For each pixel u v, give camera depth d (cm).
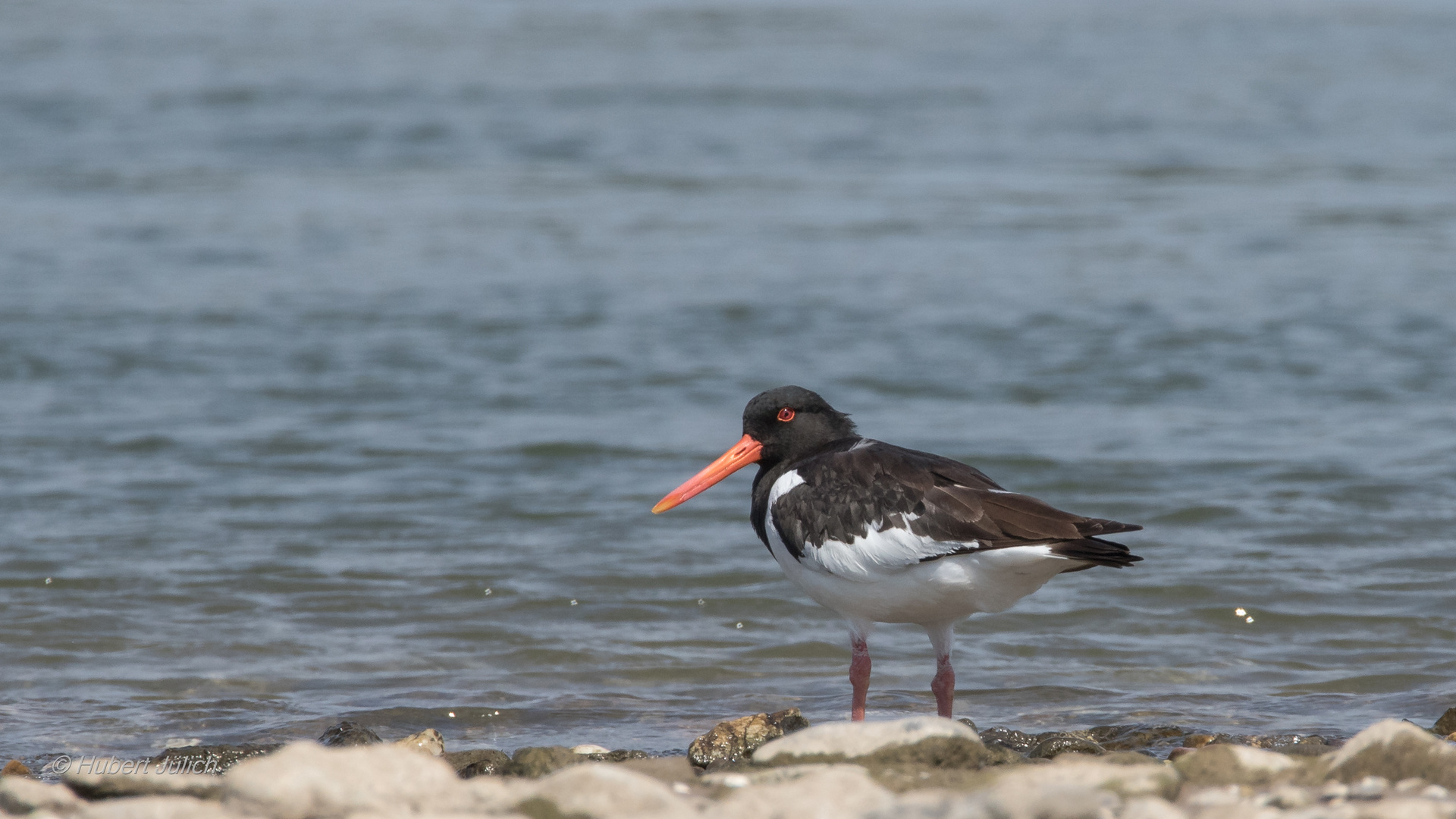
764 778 652
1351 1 9800
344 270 2578
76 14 7650
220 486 1475
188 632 1080
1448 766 628
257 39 6662
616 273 2573
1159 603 1143
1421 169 3688
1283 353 2031
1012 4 9594
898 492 775
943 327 2191
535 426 1714
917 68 5809
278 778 591
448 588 1187
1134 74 5628
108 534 1314
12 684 975
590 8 8944
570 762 740
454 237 2886
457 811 595
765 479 908
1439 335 2105
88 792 665
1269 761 672
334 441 1645
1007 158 3909
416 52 6262
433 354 2045
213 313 2239
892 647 1077
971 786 640
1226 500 1412
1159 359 2006
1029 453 1580
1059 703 941
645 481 1508
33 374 1895
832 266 2631
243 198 3256
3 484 1459
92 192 3284
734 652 1059
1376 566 1218
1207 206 3225
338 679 995
